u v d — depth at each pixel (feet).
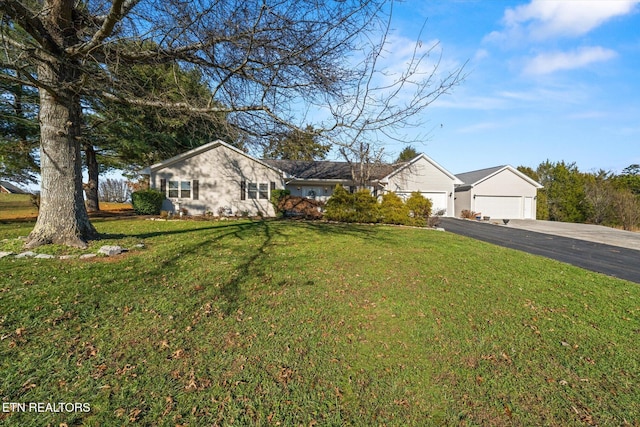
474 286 15.90
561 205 78.84
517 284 16.76
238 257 19.21
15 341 8.75
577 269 21.59
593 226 58.34
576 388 8.00
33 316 10.16
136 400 6.85
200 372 7.95
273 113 15.89
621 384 8.21
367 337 10.19
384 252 23.03
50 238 18.67
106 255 17.87
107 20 13.99
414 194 50.06
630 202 63.67
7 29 15.38
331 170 73.15
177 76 18.08
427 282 16.14
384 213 48.37
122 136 46.44
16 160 42.24
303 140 16.89
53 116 18.34
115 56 15.58
